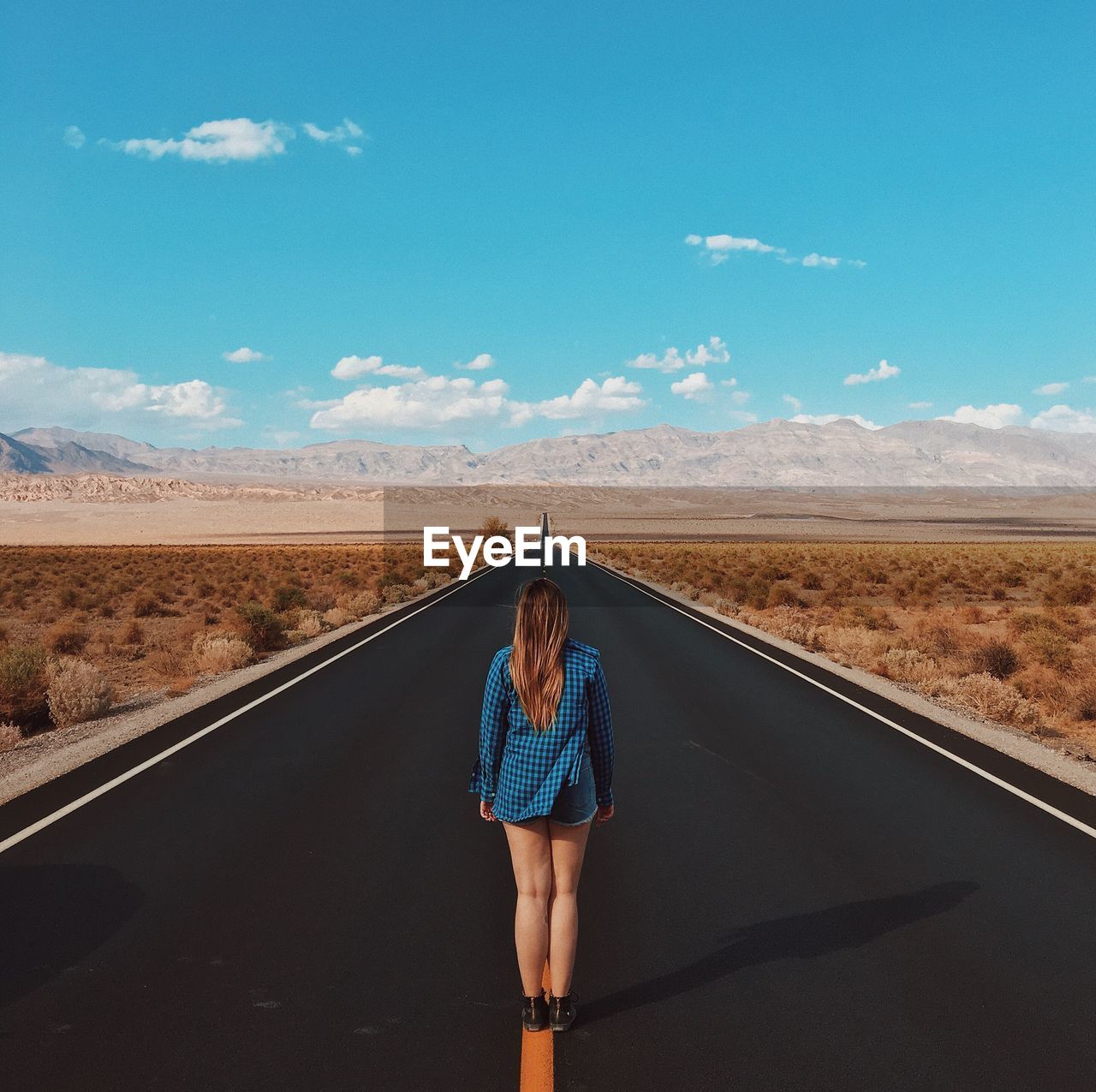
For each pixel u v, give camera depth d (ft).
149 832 20.26
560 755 11.35
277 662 50.01
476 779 12.21
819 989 13.14
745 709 36.27
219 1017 12.20
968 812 22.50
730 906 16.26
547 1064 11.09
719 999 12.81
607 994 12.93
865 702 38.29
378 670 45.83
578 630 64.23
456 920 15.48
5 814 21.74
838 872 18.11
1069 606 95.71
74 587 121.70
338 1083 10.66
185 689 41.06
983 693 39.40
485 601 91.45
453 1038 11.69
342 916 15.65
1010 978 13.57
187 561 189.16
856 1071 11.05
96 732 32.22
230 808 22.24
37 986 13.07
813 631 63.57
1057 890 17.26
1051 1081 10.90
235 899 16.37
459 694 38.81
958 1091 10.68
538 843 11.63
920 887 17.30
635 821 21.42
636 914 15.85
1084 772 27.30
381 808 22.26
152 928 15.06
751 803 23.07
